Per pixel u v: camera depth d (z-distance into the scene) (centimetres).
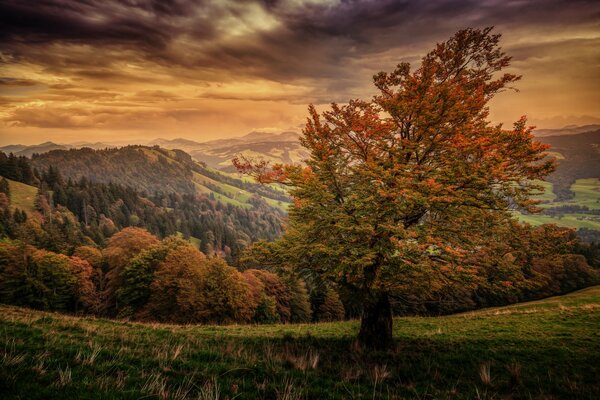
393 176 928
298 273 1210
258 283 5122
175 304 4069
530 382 769
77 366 523
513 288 1018
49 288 4481
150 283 4525
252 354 815
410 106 1012
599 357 984
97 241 9412
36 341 686
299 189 1048
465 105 1009
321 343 1124
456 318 1997
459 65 1155
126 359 612
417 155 1137
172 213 16625
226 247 13425
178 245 5694
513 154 941
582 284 5222
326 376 677
